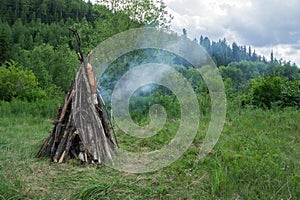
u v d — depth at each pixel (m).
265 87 11.65
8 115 10.32
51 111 10.98
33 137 6.61
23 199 3.40
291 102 11.13
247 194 3.55
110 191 3.60
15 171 4.22
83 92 4.98
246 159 4.66
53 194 3.56
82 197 3.45
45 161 4.80
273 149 5.33
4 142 5.93
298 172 4.25
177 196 3.55
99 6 13.59
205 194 3.60
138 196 3.50
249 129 7.27
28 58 31.45
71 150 4.92
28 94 14.78
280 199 3.44
